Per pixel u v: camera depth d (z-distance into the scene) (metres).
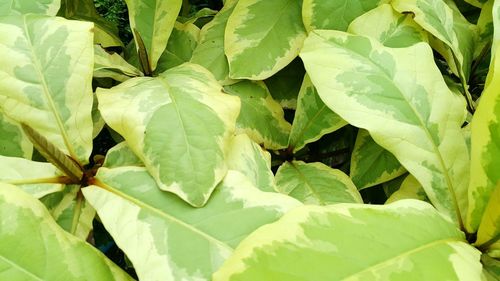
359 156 0.74
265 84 0.77
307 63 0.65
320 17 0.74
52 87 0.60
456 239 0.54
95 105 0.73
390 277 0.46
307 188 0.70
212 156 0.56
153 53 0.77
